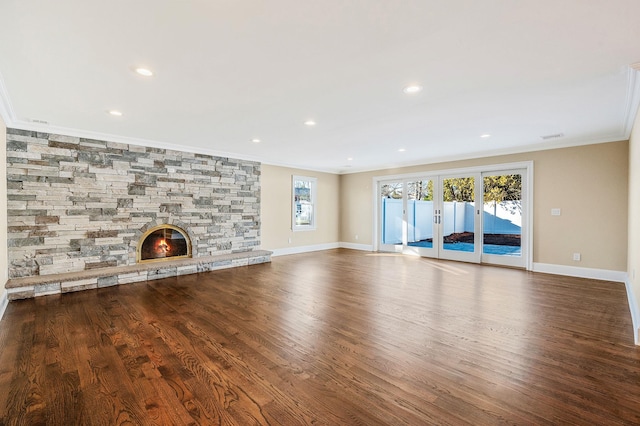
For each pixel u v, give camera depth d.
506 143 5.20
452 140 4.99
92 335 2.76
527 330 2.88
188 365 2.24
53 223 4.29
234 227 6.32
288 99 3.13
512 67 2.43
